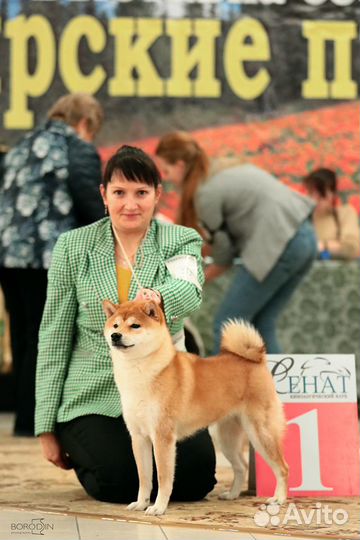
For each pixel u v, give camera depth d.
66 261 5.77
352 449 5.91
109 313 5.19
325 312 10.46
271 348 9.85
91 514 5.17
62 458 5.93
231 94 10.86
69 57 10.73
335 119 10.91
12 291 9.27
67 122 9.16
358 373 10.41
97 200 8.92
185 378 5.25
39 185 8.91
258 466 5.87
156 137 10.81
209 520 5.05
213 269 10.11
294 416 5.92
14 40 10.68
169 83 10.81
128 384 5.17
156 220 5.98
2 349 10.83
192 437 5.71
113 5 10.75
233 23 10.84
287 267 9.74
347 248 10.70
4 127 10.69
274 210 9.78
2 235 8.91
